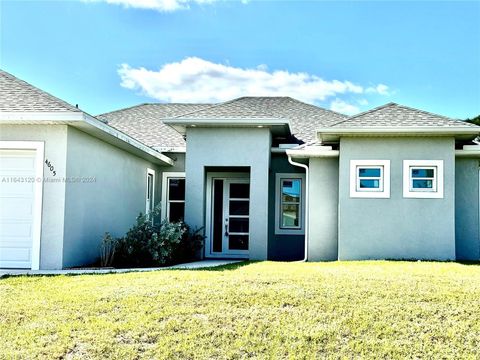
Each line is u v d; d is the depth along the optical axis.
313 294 7.43
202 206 13.77
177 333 6.14
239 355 5.77
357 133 12.35
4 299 7.27
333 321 6.50
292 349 5.89
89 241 11.72
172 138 17.48
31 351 5.66
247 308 6.87
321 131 12.30
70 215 10.66
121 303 7.02
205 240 15.23
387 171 12.42
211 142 13.91
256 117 13.50
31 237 10.47
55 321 6.41
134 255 11.44
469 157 12.95
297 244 15.37
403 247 12.27
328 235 13.39
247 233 15.73
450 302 7.11
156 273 9.31
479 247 12.73
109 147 12.88
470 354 5.83
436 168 12.30
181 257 13.08
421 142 12.39
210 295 7.34
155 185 16.88
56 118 9.89
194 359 5.67
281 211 15.52
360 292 7.53
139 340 5.98
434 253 12.15
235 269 10.02
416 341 6.07
